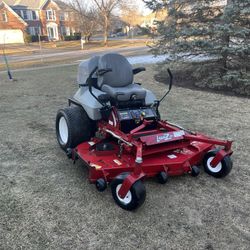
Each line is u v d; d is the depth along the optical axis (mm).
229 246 2875
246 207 3449
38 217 3262
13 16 43156
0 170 4258
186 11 9445
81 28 39969
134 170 3223
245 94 8273
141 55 20594
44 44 39750
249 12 7746
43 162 4496
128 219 3230
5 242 2906
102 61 4297
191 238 2971
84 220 3219
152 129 4199
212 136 5426
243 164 4426
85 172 4211
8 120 6441
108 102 4137
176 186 3846
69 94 8867
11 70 14781
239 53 8242
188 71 10695
